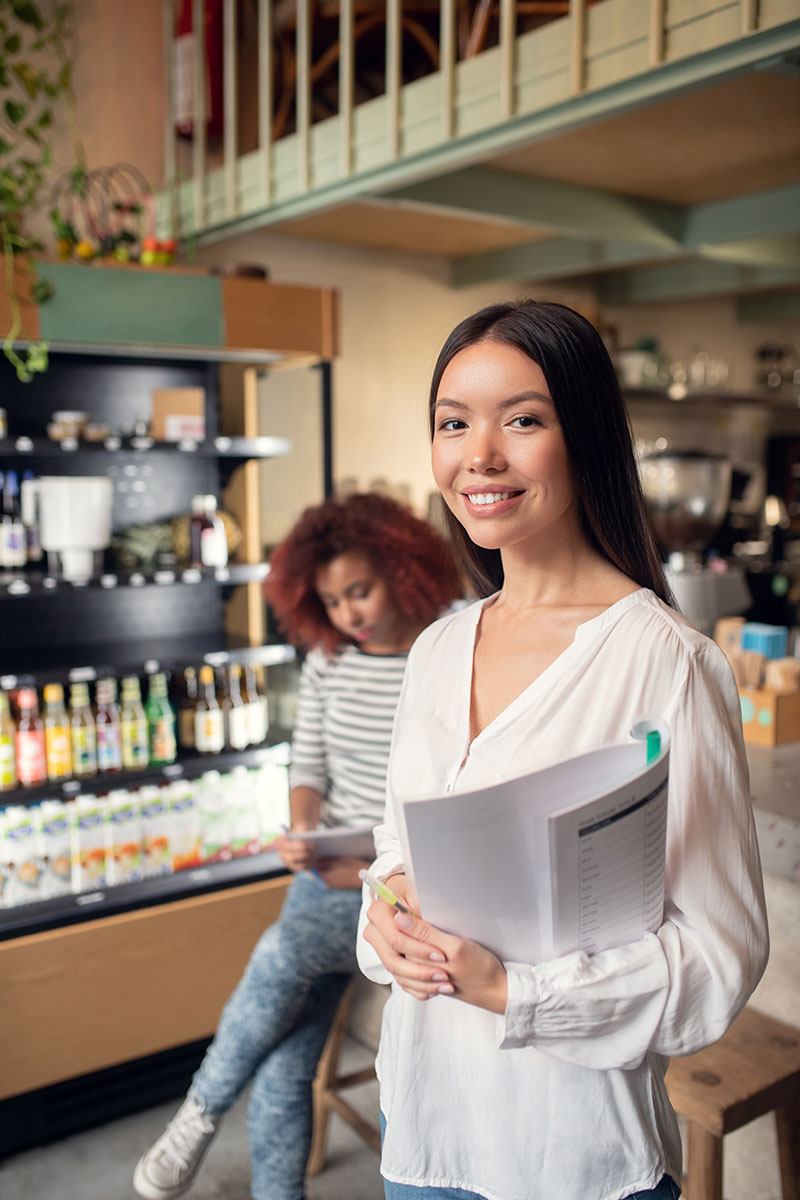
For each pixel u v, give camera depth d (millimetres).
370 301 4562
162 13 3928
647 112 2619
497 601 1191
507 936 922
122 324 2785
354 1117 2338
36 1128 2590
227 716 3107
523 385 982
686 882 955
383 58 3609
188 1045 2830
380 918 973
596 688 997
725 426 6289
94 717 2961
